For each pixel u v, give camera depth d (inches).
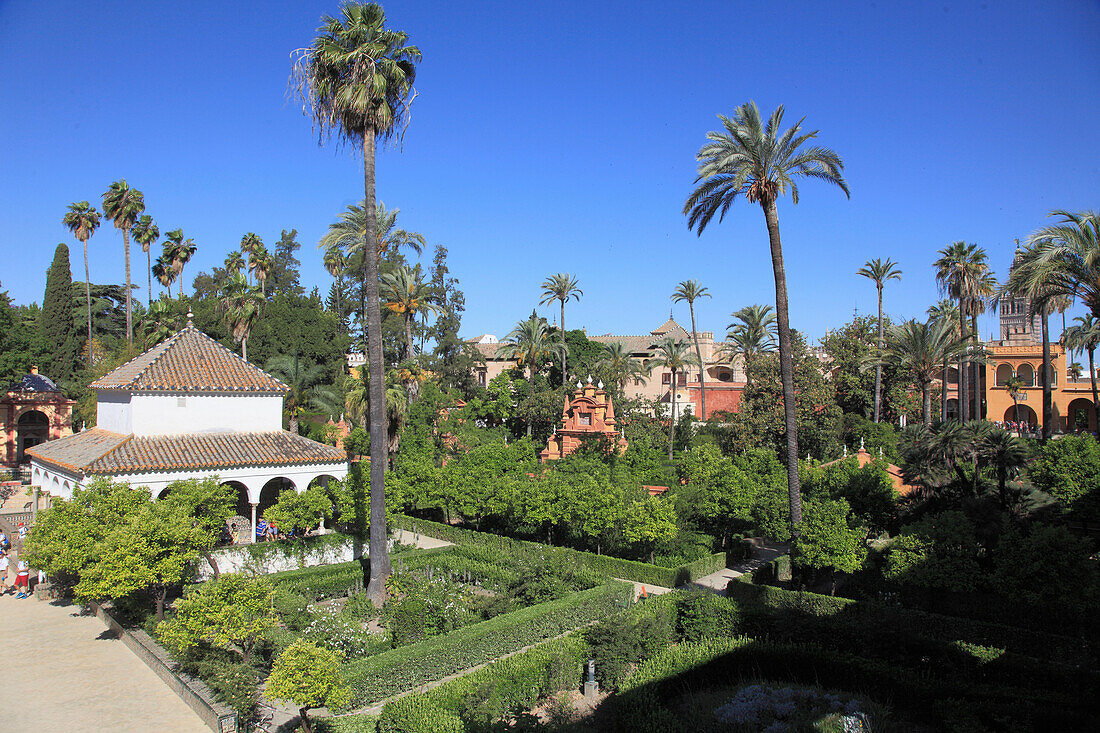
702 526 1178.0
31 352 2064.5
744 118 923.4
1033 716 491.5
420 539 1279.5
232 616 566.6
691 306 2309.3
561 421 2145.7
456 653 653.3
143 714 543.5
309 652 472.7
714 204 997.2
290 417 1962.4
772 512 1029.8
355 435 1715.1
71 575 900.6
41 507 1331.2
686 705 543.2
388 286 1955.0
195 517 840.3
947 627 695.7
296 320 2492.6
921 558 731.4
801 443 1811.0
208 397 1052.5
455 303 3245.6
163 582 695.1
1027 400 2252.7
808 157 918.4
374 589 826.8
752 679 614.2
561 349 2527.1
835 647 644.7
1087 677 541.3
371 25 842.2
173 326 1946.4
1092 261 781.3
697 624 709.9
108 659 661.9
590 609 799.1
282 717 555.5
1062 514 876.0
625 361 2402.8
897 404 2123.5
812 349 2262.6
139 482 912.9
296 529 1066.1
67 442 1139.9
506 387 2326.5
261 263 2411.4
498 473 1409.9
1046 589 655.8
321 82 836.6
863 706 548.7
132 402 986.1
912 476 949.8
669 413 2420.0
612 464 1605.6
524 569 878.4
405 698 526.6
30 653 676.7
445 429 1947.6
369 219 860.6
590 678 605.9
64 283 2445.9
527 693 572.1
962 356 1651.1
